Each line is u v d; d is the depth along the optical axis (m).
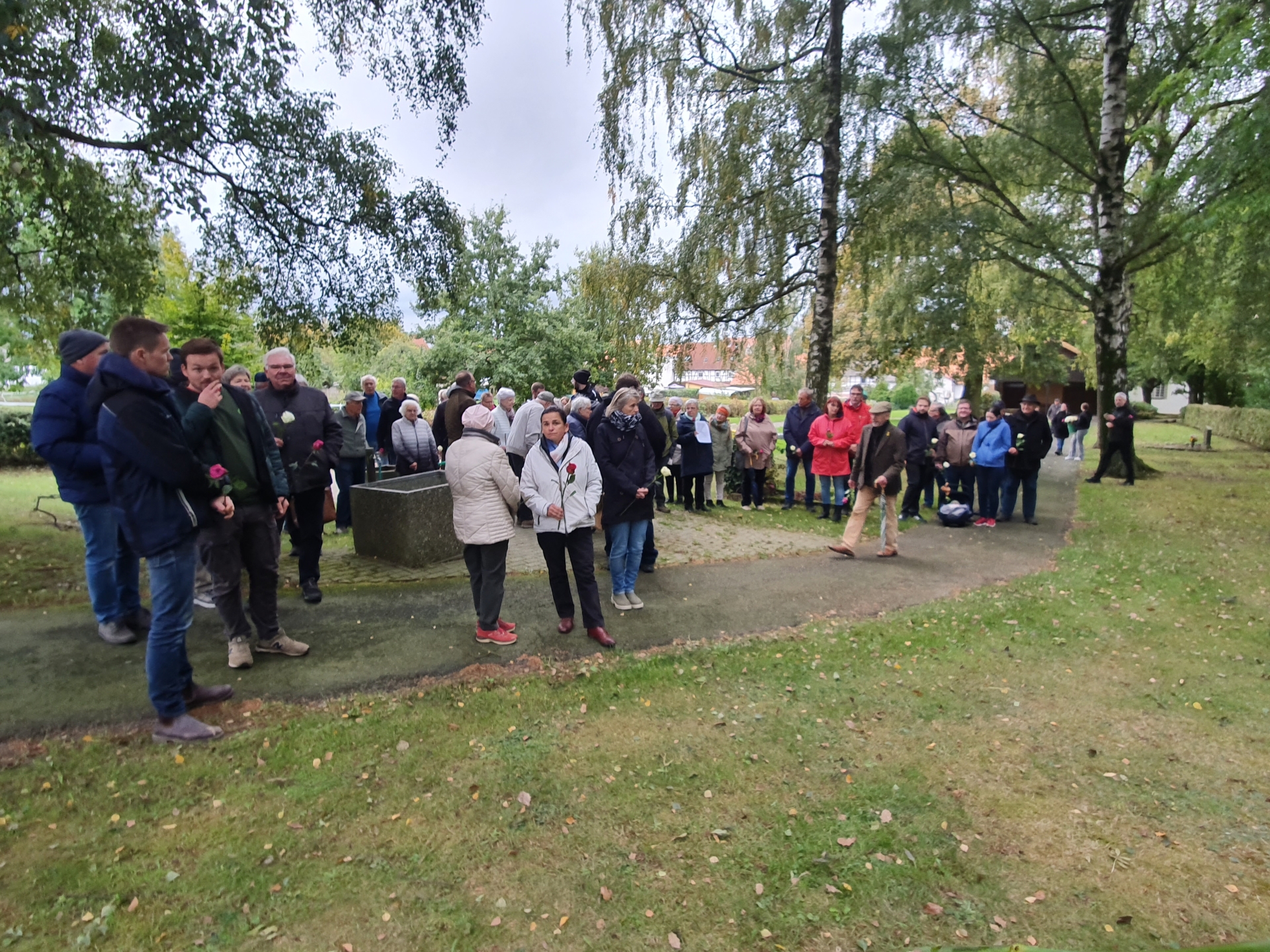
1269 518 10.91
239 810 2.97
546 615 5.73
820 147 13.16
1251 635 5.66
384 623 5.37
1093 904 2.61
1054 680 4.73
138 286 9.26
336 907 2.46
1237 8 9.67
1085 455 22.20
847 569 7.70
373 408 10.74
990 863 2.83
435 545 7.18
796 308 14.62
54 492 11.81
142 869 2.58
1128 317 16.59
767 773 3.46
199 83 7.52
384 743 3.59
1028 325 21.03
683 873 2.71
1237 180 10.02
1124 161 14.55
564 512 5.05
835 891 2.62
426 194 9.86
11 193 8.40
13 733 3.52
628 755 3.58
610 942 2.35
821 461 10.51
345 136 9.12
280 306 9.60
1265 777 3.57
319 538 5.87
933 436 11.12
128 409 3.20
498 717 3.94
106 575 4.61
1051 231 15.09
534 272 32.75
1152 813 3.23
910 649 5.26
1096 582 7.25
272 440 4.50
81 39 7.38
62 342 4.41
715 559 7.99
